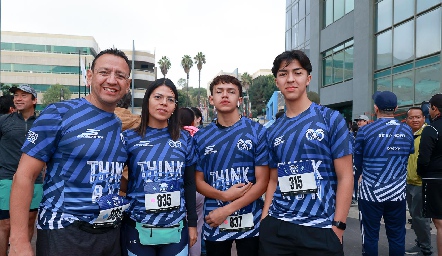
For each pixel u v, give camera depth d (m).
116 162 2.26
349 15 17.17
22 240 2.01
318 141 2.43
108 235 2.22
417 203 4.56
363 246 3.93
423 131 3.85
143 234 2.58
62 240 2.07
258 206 2.99
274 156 2.67
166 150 2.69
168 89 2.73
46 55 71.75
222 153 2.92
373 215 3.85
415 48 12.82
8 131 4.07
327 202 2.43
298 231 2.42
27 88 4.23
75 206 2.10
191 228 2.86
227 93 2.94
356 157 3.99
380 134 3.80
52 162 2.13
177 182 2.69
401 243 3.82
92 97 2.28
